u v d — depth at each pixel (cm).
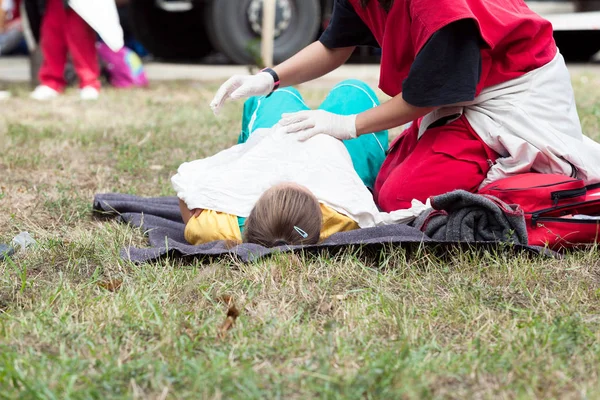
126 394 276
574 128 454
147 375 288
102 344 315
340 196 427
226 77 1276
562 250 428
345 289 377
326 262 396
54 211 519
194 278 379
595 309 357
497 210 408
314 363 300
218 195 427
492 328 330
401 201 460
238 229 422
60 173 626
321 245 400
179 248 413
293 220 406
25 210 521
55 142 734
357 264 397
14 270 400
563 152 434
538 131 438
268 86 487
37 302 355
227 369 289
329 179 429
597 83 1138
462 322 341
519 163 442
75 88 1136
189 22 1510
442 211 423
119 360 297
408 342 316
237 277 384
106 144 738
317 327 336
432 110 439
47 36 1055
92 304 352
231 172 433
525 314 344
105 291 370
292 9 1291
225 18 1305
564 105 453
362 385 279
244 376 284
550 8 1448
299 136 439
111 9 919
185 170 447
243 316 342
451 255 411
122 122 848
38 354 305
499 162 448
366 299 359
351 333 326
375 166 512
